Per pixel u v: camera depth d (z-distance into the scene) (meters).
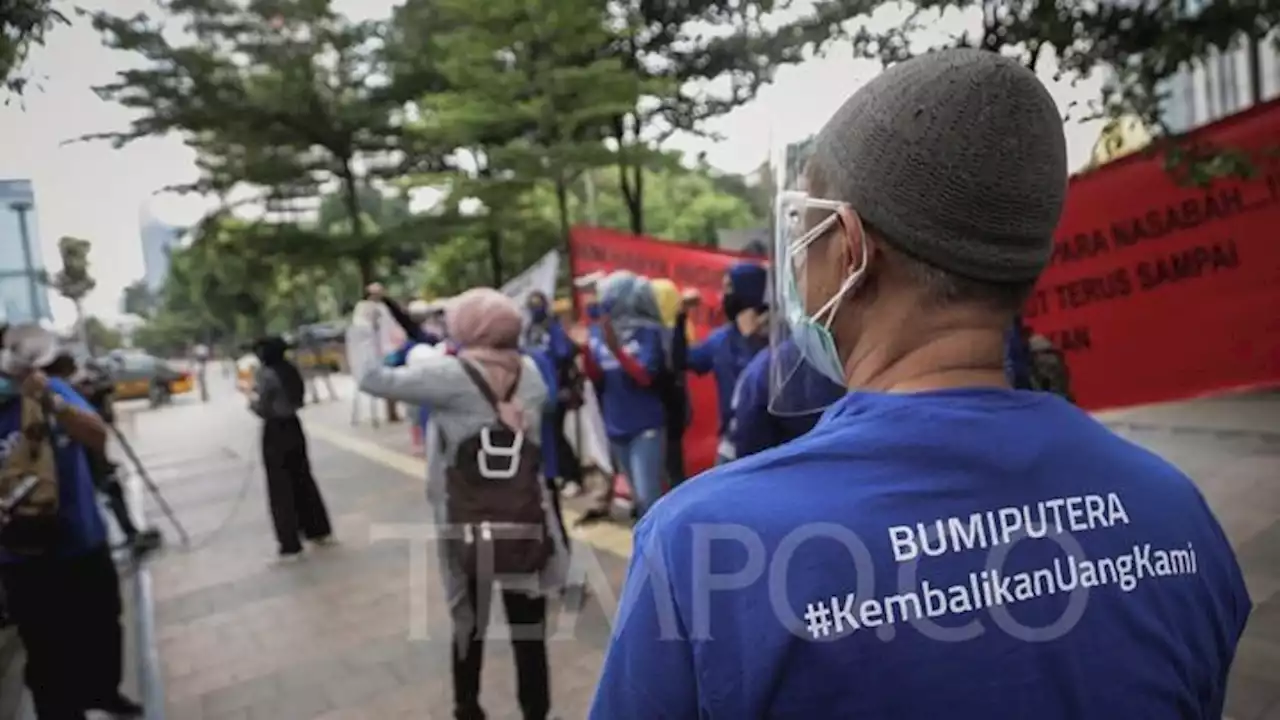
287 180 6.63
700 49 5.02
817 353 0.88
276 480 5.40
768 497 0.71
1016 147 0.72
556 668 3.35
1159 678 0.72
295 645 3.96
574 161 6.34
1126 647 0.71
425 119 7.07
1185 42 3.88
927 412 0.73
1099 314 4.68
